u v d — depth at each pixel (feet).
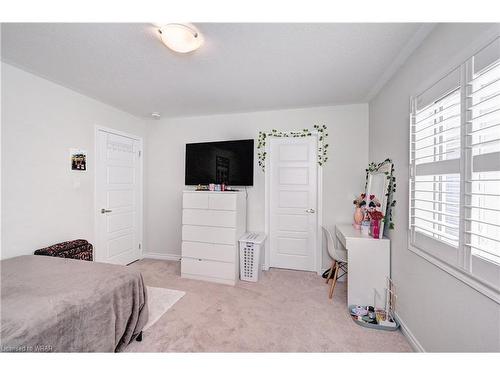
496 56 3.24
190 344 5.57
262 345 5.55
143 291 5.89
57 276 5.20
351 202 9.96
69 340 4.00
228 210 9.21
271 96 9.07
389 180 7.12
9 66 6.69
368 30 5.08
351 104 9.93
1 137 6.56
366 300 7.08
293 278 9.73
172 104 10.03
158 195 12.44
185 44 5.25
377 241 7.02
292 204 10.77
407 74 6.10
